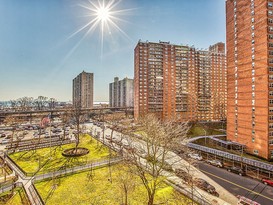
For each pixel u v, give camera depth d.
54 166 33.59
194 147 46.19
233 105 50.28
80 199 21.91
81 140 56.16
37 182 26.62
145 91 87.12
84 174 29.56
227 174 31.20
